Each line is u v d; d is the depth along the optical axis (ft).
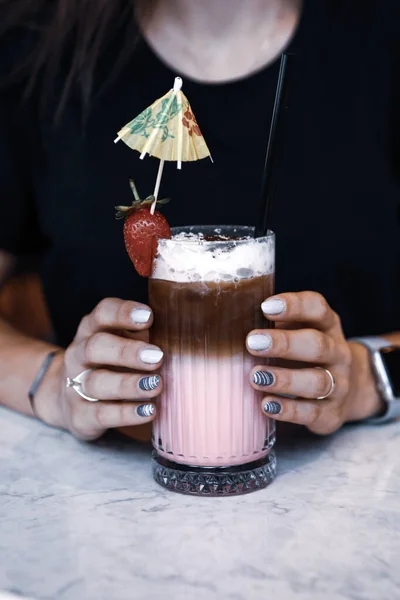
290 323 1.90
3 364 2.14
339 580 1.38
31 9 2.54
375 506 1.63
